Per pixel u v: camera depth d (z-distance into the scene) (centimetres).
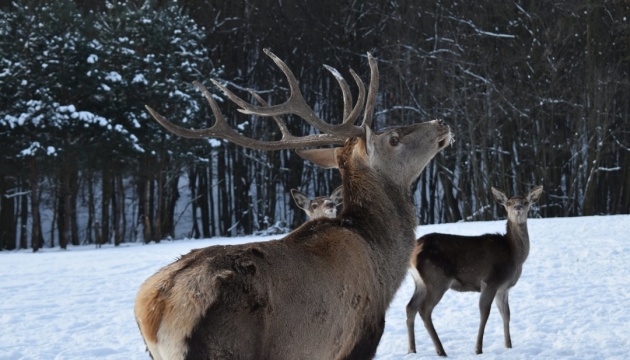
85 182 4316
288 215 4616
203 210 4469
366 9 4638
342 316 521
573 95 4091
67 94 3559
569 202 4109
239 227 4494
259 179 4475
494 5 4262
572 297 1235
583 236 2030
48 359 883
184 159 3753
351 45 4638
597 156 4006
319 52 4600
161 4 4331
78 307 1238
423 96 4262
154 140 3647
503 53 4181
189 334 432
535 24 4144
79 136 3534
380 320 571
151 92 3609
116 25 3734
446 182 4312
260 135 4447
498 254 967
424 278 948
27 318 1141
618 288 1306
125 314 1173
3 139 3453
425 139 630
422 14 4416
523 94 4100
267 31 4619
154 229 4334
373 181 607
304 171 4625
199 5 4597
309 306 489
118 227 3712
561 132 4169
